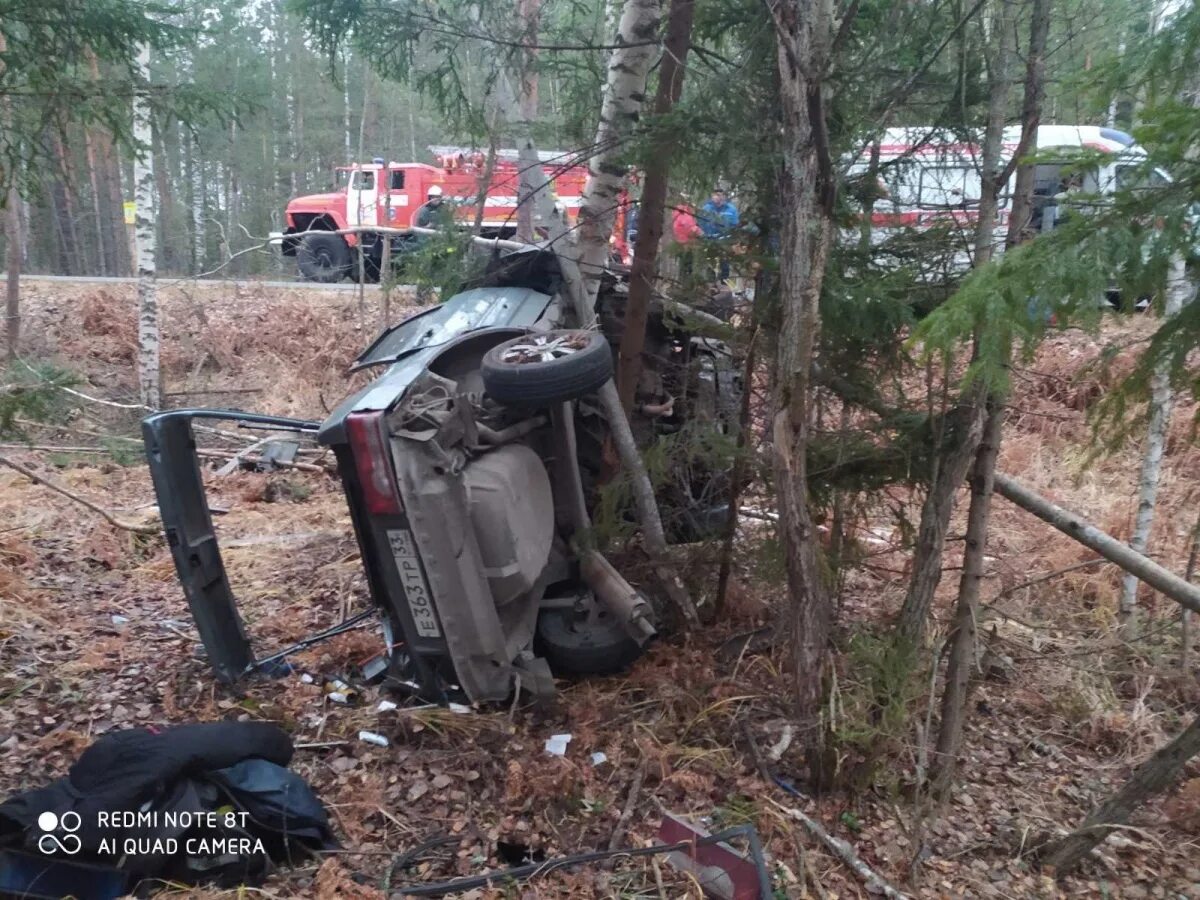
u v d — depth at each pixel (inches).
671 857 132.3
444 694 165.5
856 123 164.7
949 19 163.9
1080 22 144.9
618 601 178.2
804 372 135.5
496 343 182.5
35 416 235.5
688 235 188.2
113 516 279.3
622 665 182.4
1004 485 175.9
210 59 795.4
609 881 130.0
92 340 487.8
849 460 165.5
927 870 141.8
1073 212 106.9
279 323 498.6
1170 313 136.1
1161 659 216.2
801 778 156.4
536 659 170.9
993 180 142.3
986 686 203.9
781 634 182.4
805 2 128.6
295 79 1053.2
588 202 202.4
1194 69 109.1
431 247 231.6
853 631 176.9
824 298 157.9
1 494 291.1
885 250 171.9
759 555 180.7
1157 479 225.1
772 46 165.8
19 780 144.4
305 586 235.5
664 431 212.8
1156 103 112.4
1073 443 315.0
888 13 164.1
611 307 221.3
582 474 209.8
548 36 225.5
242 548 263.7
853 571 227.3
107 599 226.7
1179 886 147.9
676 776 152.3
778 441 139.3
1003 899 138.4
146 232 421.7
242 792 127.1
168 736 127.0
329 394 450.9
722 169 173.9
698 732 167.5
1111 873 149.9
